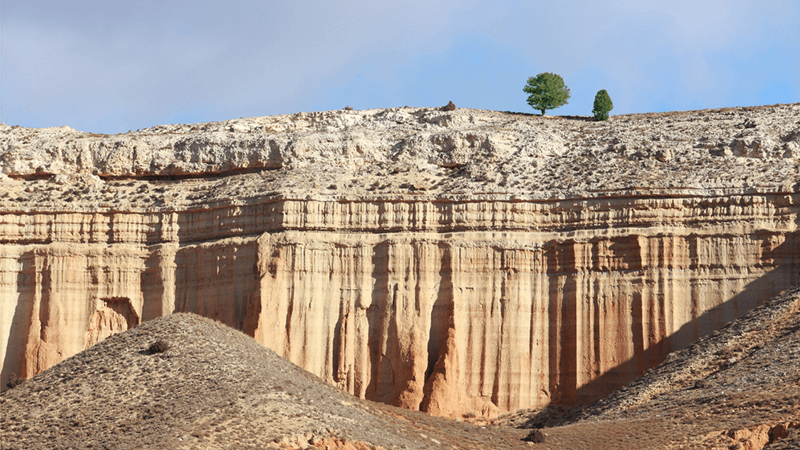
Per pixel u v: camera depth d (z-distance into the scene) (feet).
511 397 247.70
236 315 262.47
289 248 262.88
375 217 265.75
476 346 252.62
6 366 273.75
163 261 274.16
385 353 254.88
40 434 151.02
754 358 205.05
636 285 248.73
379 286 260.42
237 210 272.31
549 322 253.24
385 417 170.81
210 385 161.68
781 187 249.96
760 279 244.22
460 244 259.39
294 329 256.93
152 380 163.73
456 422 182.19
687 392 201.87
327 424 155.63
